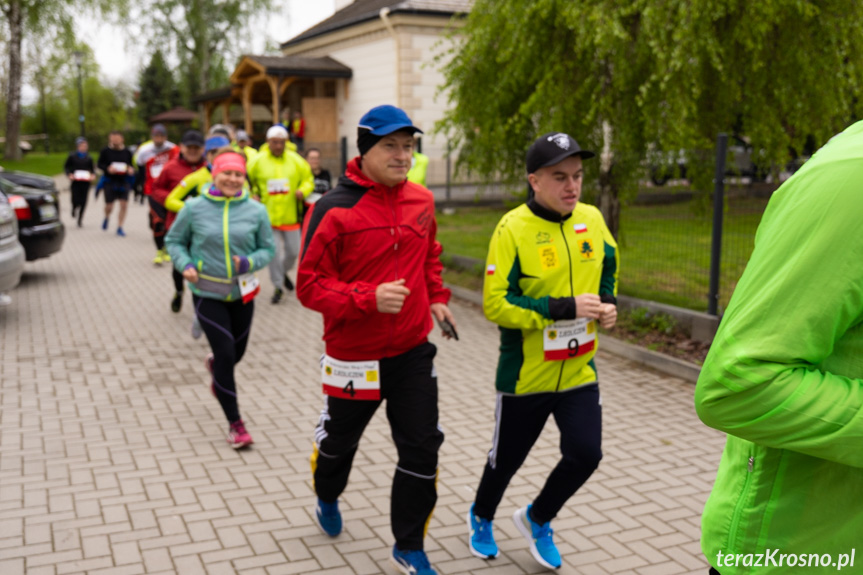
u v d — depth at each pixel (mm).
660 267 7891
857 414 1319
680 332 7152
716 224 6887
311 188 9234
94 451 4766
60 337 7602
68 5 34844
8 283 7883
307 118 25859
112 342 7430
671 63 7277
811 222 1347
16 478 4348
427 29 22500
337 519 3654
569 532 3793
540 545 3387
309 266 3158
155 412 5500
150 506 4016
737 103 8500
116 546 3594
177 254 4812
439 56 10406
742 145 9930
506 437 3369
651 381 6289
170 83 59812
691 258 7566
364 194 3168
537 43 8461
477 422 5359
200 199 4883
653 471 4531
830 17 7672
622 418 5434
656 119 7914
